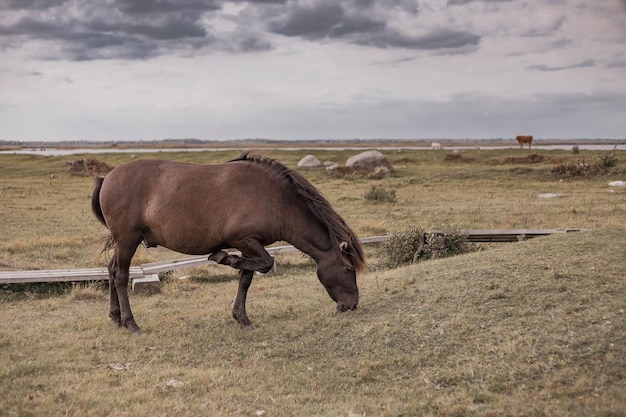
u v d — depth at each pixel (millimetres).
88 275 10008
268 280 11070
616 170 29969
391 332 6340
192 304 9047
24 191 28016
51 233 16203
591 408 4148
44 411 4527
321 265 7320
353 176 33812
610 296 6051
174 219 7062
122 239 7371
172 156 54188
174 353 6508
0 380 5301
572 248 8195
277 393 5266
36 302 9109
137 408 4688
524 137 63156
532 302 6336
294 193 7246
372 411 4656
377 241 14648
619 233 9016
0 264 11367
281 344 6730
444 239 12438
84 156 58531
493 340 5695
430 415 4465
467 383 5047
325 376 5633
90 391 5066
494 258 8492
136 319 8047
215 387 5367
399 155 52750
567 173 30516
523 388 4805
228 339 6965
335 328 6863
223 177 7125
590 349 5109
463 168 35531
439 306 6789
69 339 6918
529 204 21656
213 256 7191
